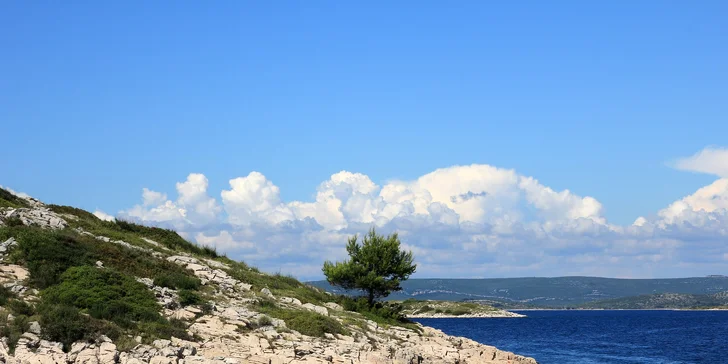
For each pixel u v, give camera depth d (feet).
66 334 109.70
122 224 204.44
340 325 160.35
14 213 165.17
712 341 374.02
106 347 108.06
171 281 156.25
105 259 155.12
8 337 104.53
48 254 142.41
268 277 210.18
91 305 126.31
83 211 202.39
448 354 164.55
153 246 189.06
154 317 128.88
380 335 167.53
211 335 128.36
